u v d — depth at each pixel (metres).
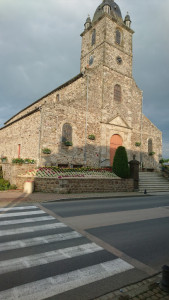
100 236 4.69
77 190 11.67
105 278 2.94
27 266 3.22
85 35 22.78
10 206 7.64
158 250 3.99
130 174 15.05
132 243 4.32
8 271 3.06
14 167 12.59
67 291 2.62
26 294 2.52
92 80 18.19
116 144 19.44
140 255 3.74
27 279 2.85
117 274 3.05
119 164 14.58
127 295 2.56
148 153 22.55
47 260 3.43
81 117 16.84
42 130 14.36
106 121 18.67
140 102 22.84
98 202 9.36
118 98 20.30
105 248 4.01
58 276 2.94
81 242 4.28
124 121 20.06
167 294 2.60
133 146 21.08
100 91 18.72
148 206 8.88
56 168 12.95
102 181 12.88
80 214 6.72
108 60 19.72
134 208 8.23
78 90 18.55
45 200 8.94
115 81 20.09
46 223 5.55
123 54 21.30
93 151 17.34
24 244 4.08
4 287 2.65
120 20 21.75
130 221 6.11
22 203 8.25
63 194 10.80
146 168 21.58
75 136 16.22
